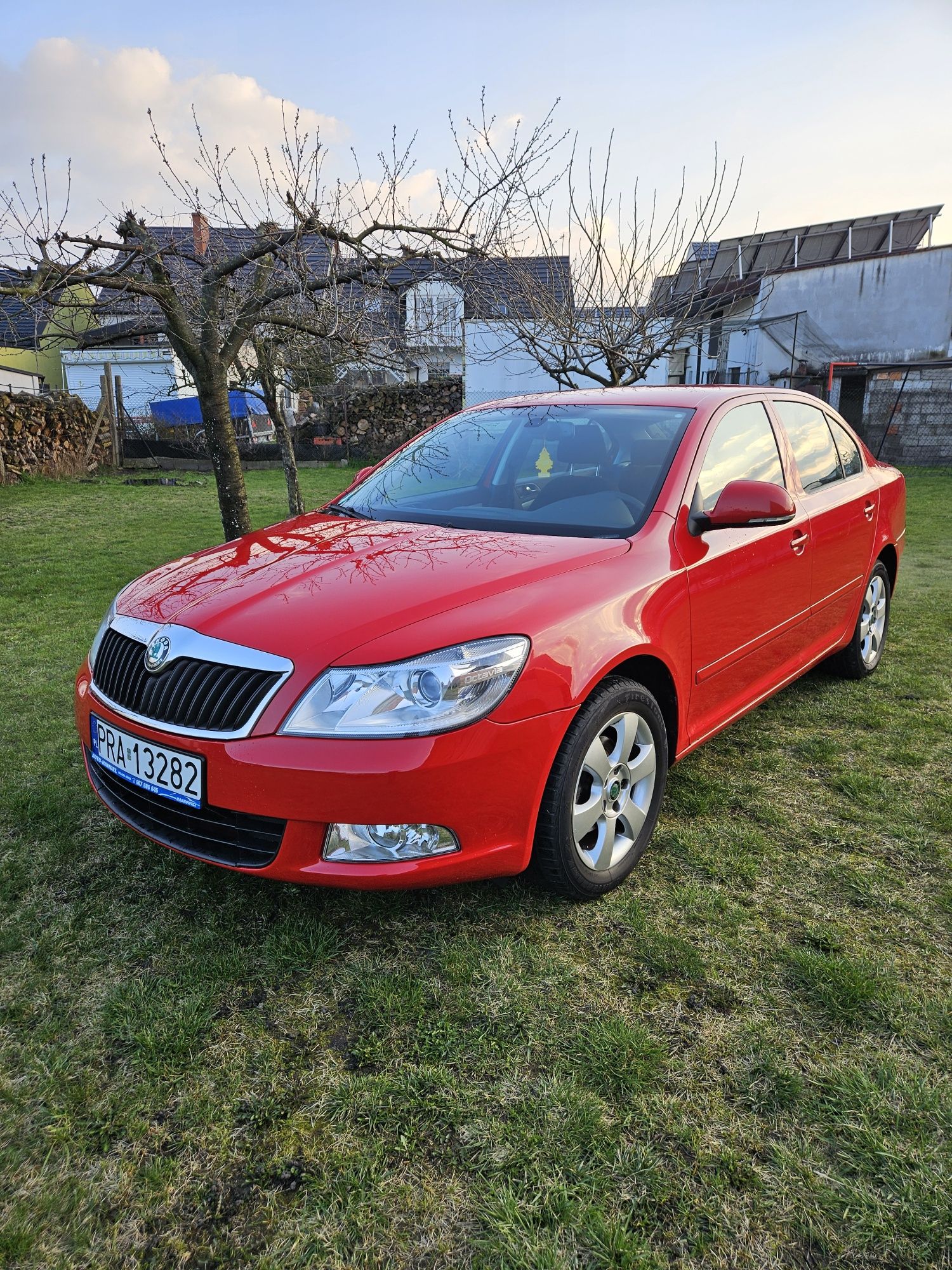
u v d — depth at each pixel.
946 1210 1.49
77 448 17.05
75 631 5.70
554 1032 1.95
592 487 2.96
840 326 18.62
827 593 3.75
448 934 2.32
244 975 2.16
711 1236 1.46
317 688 2.01
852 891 2.52
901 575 7.34
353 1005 2.05
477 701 2.05
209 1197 1.55
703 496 2.94
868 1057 1.86
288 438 9.81
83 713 2.51
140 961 2.23
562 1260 1.42
